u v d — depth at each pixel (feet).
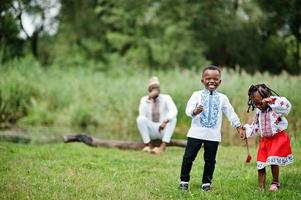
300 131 39.45
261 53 111.96
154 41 112.16
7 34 87.30
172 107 38.37
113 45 116.88
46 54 123.03
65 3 122.11
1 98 61.11
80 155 34.35
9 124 61.98
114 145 40.11
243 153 36.09
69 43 125.08
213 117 22.98
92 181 24.39
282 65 110.93
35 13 114.73
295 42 107.04
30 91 68.69
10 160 30.37
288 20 100.37
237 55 113.60
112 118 59.93
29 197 20.49
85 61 116.47
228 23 110.73
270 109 22.93
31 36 115.65
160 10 113.09
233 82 49.65
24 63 74.79
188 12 110.63
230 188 23.34
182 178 23.26
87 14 125.59
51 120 66.23
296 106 42.01
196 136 22.89
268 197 21.36
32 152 34.73
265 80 49.93
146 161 32.22
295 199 21.06
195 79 58.65
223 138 45.11
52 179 24.80
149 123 38.81
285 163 22.49
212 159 23.12
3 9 84.69
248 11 108.17
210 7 110.63
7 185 22.66
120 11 115.75
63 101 70.90
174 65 108.88
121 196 21.01
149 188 23.25
